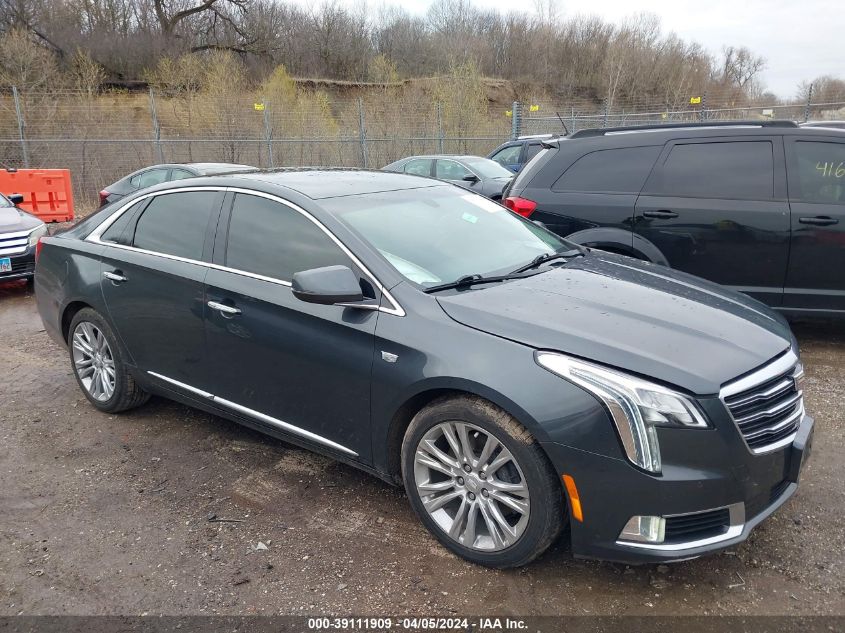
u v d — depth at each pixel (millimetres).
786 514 3225
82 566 2941
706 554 2498
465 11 51938
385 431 3031
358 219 3439
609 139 5793
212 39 45281
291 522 3252
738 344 2783
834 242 5117
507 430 2643
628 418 2465
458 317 2881
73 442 4152
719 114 31141
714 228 5367
